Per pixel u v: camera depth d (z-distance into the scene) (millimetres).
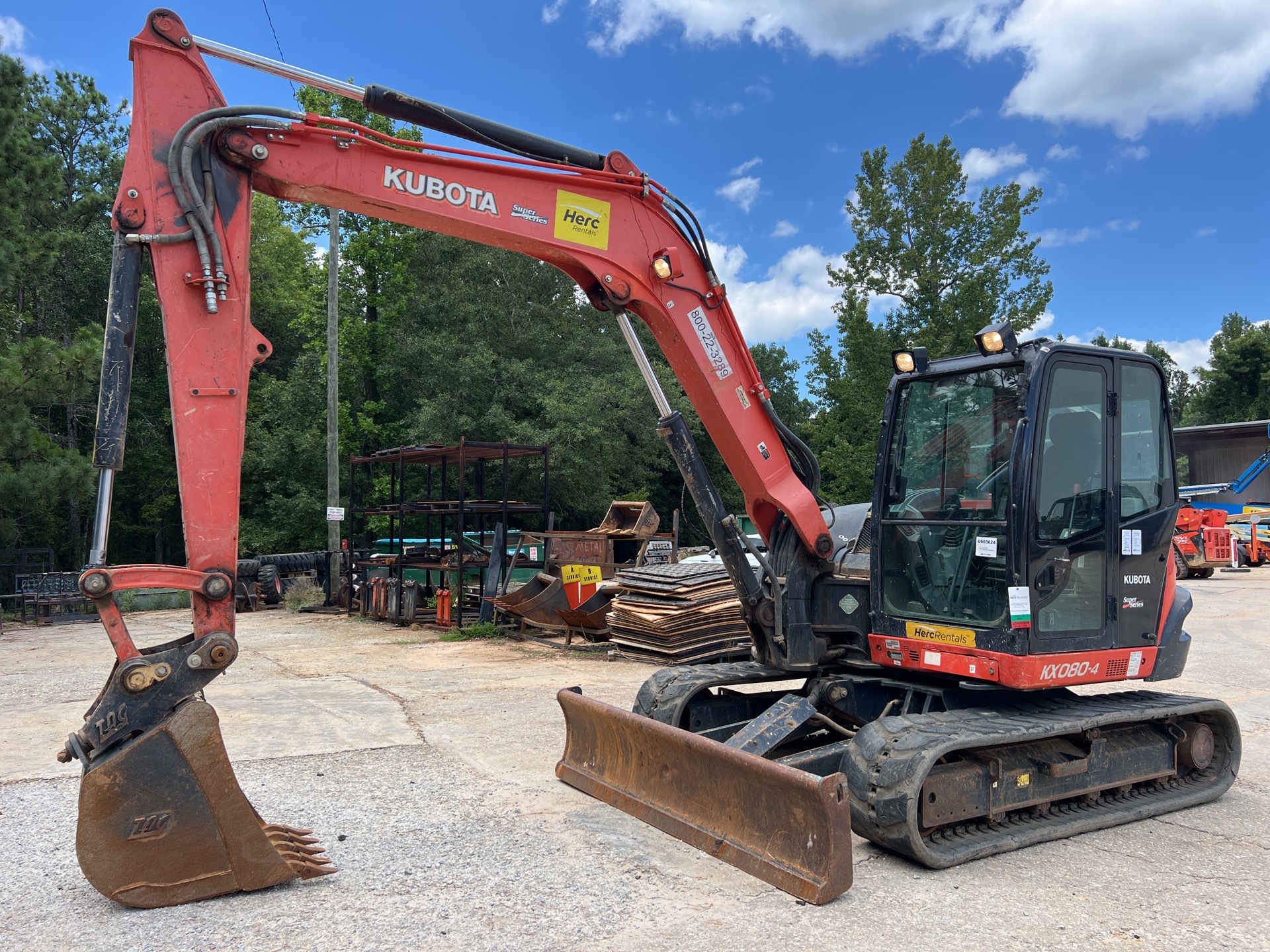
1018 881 4234
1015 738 4574
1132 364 5328
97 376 16344
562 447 26812
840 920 3744
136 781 3773
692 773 4719
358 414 25953
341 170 4434
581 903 3891
